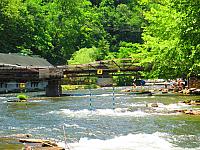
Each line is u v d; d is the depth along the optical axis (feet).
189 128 53.47
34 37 322.14
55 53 356.38
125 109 83.97
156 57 127.13
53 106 101.24
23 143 43.88
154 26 138.92
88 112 81.51
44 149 39.11
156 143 42.11
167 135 47.73
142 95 141.69
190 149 38.58
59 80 164.25
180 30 87.92
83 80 264.93
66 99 131.85
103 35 464.65
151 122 60.80
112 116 71.77
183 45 95.35
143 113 74.95
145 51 145.89
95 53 350.23
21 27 310.65
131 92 173.17
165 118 65.62
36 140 44.93
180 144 41.45
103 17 508.12
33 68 155.74
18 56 252.62
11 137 48.73
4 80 156.66
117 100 116.37
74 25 401.49
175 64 121.80
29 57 270.05
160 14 131.75
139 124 58.90
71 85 250.16
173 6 90.84
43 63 280.31
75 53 347.56
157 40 135.85
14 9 302.66
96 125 59.36
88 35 419.74
